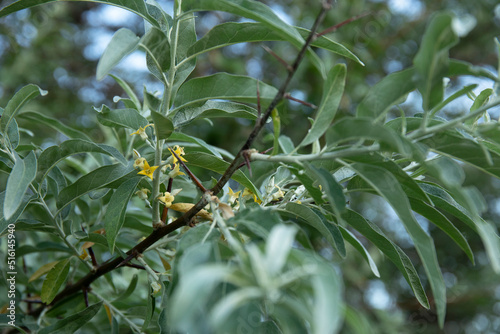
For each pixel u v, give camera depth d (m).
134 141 0.54
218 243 0.37
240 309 0.35
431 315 1.12
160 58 0.42
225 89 0.43
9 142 0.45
